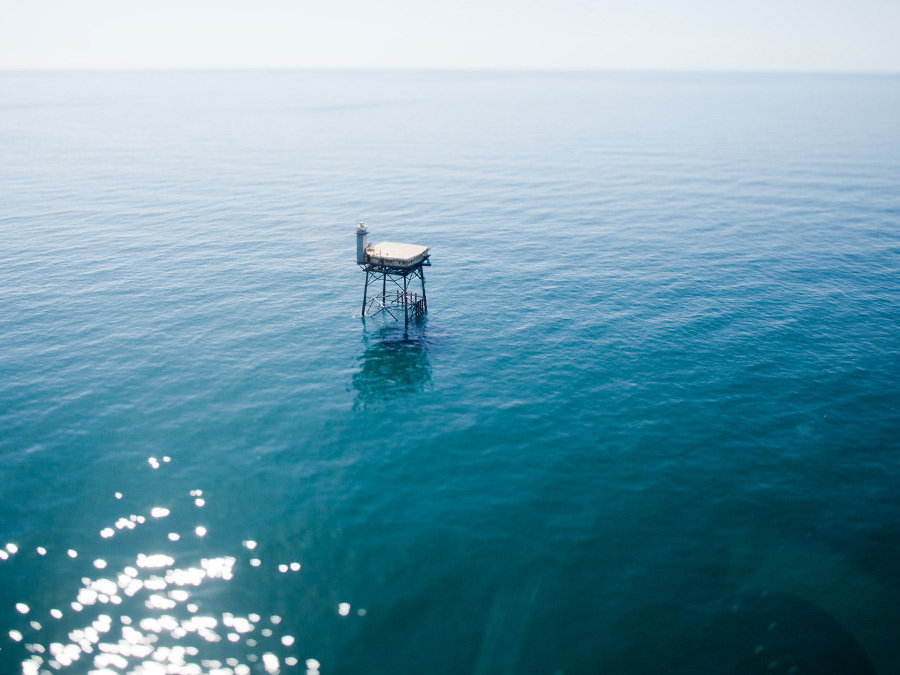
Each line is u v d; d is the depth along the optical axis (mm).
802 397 37062
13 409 34656
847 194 93750
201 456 31000
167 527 26094
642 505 27828
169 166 116125
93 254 63844
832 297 53469
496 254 66688
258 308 50812
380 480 29375
